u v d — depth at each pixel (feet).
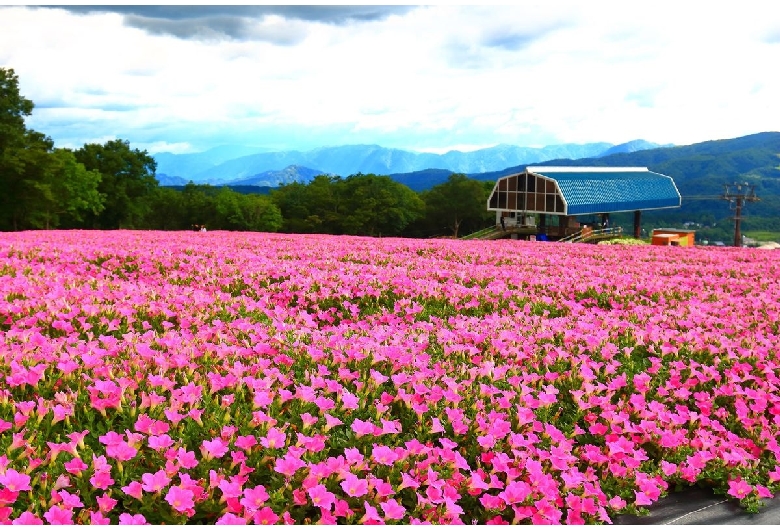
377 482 16.97
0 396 19.66
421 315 40.45
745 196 286.25
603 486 20.85
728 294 49.96
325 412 21.56
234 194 453.17
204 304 35.86
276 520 15.52
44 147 263.70
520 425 22.49
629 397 27.55
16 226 244.22
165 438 17.62
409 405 22.97
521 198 287.48
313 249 71.67
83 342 25.72
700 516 20.81
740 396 28.12
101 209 305.73
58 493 15.64
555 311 42.96
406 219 462.19
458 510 16.81
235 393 22.27
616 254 78.23
